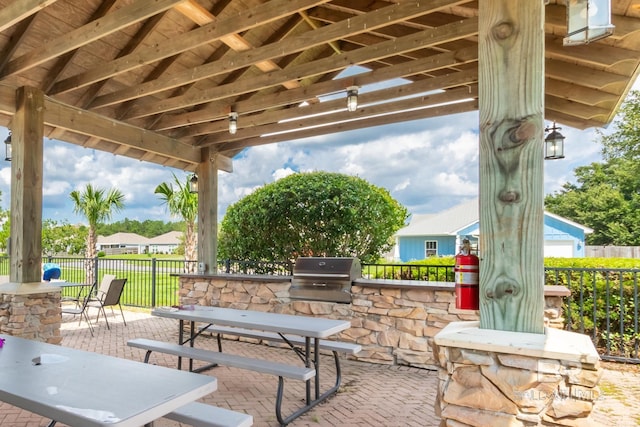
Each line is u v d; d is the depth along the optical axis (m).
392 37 4.50
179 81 4.53
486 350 1.78
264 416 3.32
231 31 3.54
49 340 4.84
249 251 8.62
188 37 3.79
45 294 4.82
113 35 4.78
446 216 19.83
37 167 4.77
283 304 5.51
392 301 4.78
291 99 4.93
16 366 2.27
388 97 4.80
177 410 2.42
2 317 4.65
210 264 6.93
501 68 1.90
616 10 2.75
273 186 8.63
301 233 8.32
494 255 1.91
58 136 5.63
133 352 5.28
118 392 1.88
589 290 5.40
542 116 1.83
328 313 5.18
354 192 8.19
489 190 1.92
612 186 24.11
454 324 2.12
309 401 3.49
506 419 1.75
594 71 3.62
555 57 3.74
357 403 3.60
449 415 1.86
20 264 4.65
